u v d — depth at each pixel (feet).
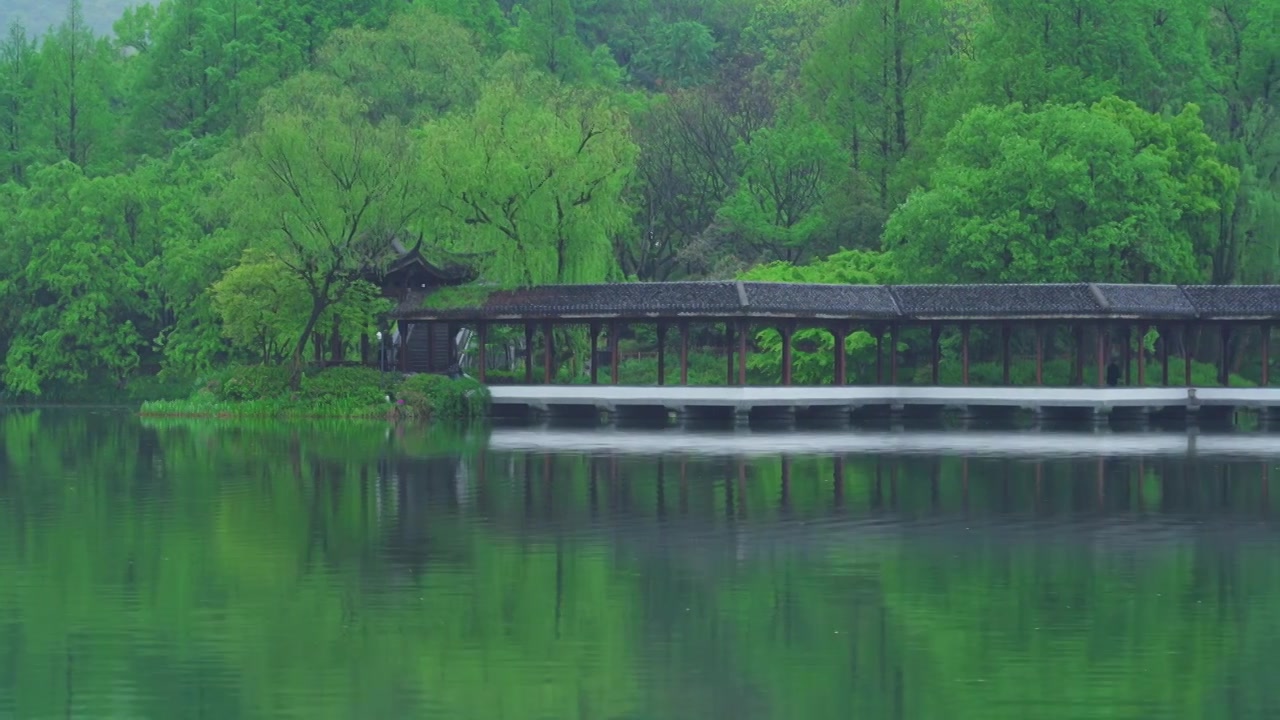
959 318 321.11
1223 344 328.70
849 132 426.51
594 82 457.27
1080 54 386.93
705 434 289.12
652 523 183.11
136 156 474.08
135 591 146.51
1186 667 122.83
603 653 125.90
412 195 328.70
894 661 124.16
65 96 464.24
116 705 113.91
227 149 415.44
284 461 242.78
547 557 162.30
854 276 357.61
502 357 395.75
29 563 159.22
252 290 341.21
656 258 431.43
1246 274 367.25
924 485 214.69
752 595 144.97
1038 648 127.65
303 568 156.46
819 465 236.84
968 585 149.59
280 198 319.47
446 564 158.81
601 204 340.80
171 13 561.84
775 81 475.72
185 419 327.67
